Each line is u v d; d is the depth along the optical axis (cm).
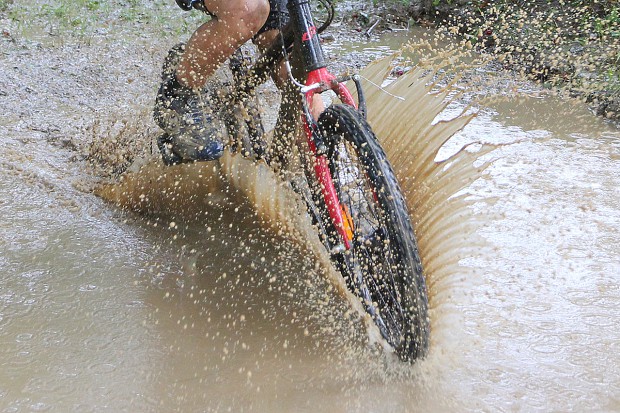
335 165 351
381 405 317
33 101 636
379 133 403
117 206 492
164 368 343
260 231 459
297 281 411
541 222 455
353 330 367
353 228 340
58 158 548
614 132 584
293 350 355
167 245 450
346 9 864
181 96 434
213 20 411
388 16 847
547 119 605
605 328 366
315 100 380
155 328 373
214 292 404
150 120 590
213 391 328
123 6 881
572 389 326
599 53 677
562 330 364
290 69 369
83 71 701
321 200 347
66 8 855
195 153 436
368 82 433
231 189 481
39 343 359
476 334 359
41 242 446
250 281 413
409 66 710
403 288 305
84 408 317
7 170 524
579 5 748
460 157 372
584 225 454
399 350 330
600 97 630
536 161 534
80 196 500
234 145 462
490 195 484
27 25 813
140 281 413
